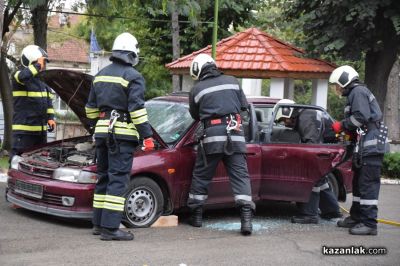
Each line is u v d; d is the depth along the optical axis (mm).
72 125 14109
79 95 6871
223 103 6535
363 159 6801
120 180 5953
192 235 6438
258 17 18047
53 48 24000
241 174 6605
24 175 6738
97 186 6117
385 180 12172
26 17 12852
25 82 7516
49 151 7246
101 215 6078
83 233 6266
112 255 5426
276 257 5664
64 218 6891
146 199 6625
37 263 5090
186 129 7004
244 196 6562
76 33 25047
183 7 10852
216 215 7742
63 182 6328
